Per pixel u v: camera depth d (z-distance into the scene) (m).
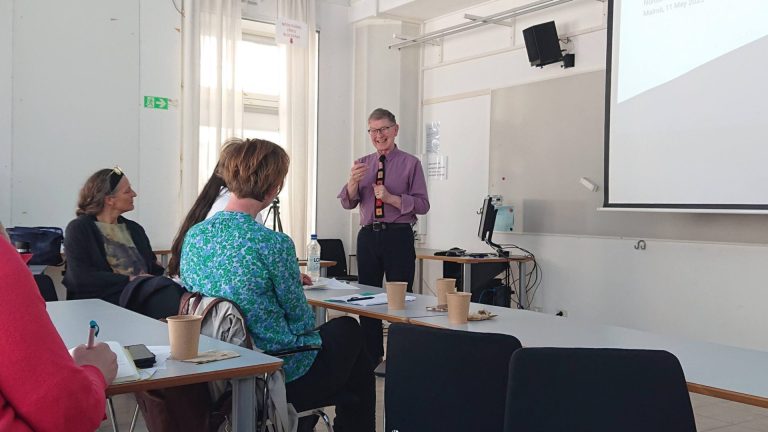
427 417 1.61
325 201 6.40
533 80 5.29
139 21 5.26
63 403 0.95
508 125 5.51
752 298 4.00
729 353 1.78
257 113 6.12
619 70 4.39
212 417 1.74
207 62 5.54
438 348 1.58
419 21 6.37
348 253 6.50
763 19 3.66
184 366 1.42
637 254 4.61
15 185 4.80
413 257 3.79
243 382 1.46
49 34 4.90
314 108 6.27
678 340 1.94
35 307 0.96
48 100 4.91
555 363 1.26
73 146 5.02
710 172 3.90
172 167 5.44
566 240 5.07
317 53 6.30
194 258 1.98
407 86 6.34
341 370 2.09
